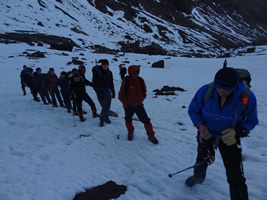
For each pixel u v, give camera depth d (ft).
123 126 20.47
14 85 50.39
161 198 9.86
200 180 10.04
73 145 15.65
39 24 193.47
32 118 22.21
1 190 10.05
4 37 135.44
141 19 326.85
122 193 10.32
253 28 547.49
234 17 572.92
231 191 8.16
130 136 17.13
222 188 10.33
